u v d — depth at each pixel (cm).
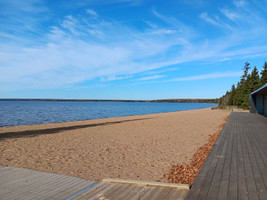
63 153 612
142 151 630
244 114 1878
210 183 313
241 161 426
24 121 2145
